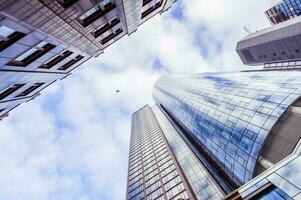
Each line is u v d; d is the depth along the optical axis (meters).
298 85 38.66
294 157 21.88
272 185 20.78
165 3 36.31
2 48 17.91
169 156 79.62
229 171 47.81
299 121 31.97
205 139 56.91
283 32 114.38
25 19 16.31
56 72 32.88
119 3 24.73
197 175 60.31
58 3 17.53
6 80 23.53
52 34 21.23
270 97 41.06
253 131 38.12
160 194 57.56
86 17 23.97
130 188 73.44
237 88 55.56
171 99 111.06
